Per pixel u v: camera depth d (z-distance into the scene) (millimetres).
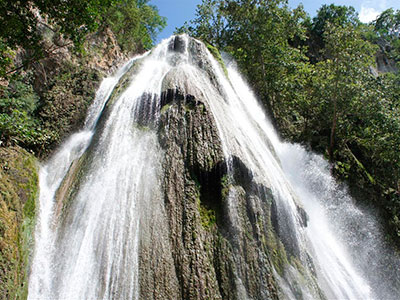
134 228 6465
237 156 8242
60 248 6312
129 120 9367
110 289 5605
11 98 10820
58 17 7906
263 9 20531
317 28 35719
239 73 21141
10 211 5582
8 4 7402
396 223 14094
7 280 4676
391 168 15508
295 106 19344
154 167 7688
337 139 17031
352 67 15336
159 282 5668
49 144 11211
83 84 14844
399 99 17203
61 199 7531
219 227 6949
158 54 14883
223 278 6176
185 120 8695
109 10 20594
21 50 13070
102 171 7887
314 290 7012
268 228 7391
